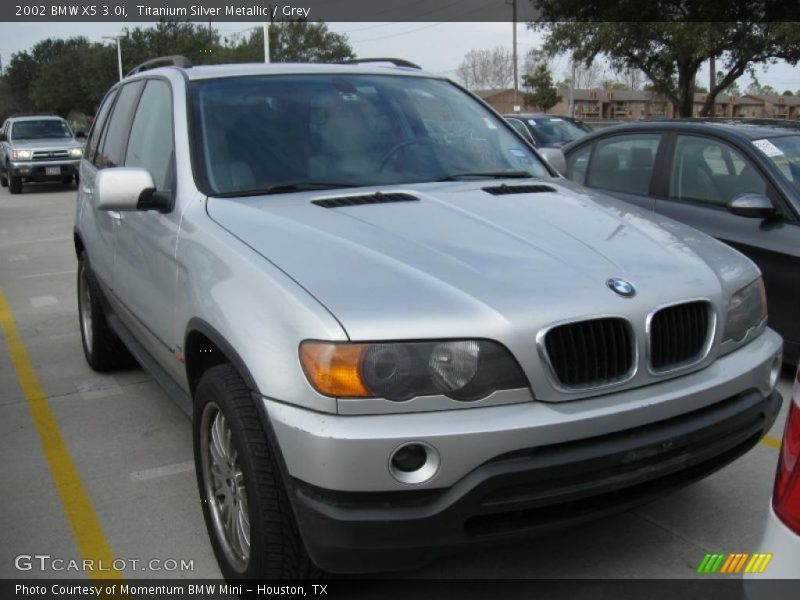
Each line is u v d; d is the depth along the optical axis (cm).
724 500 379
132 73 554
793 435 201
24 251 1185
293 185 375
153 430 485
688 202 602
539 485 260
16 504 399
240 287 296
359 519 251
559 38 2217
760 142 572
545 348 263
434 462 252
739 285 321
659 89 2211
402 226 322
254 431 279
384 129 420
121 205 368
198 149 382
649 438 275
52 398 544
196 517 382
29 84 7819
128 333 486
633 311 279
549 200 371
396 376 254
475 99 482
